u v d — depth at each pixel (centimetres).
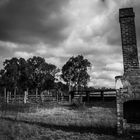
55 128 998
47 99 2927
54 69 7094
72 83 6494
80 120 1285
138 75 810
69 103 2650
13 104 2177
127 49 855
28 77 6769
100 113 1675
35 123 1150
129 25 866
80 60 6519
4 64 6850
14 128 940
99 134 838
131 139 740
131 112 809
